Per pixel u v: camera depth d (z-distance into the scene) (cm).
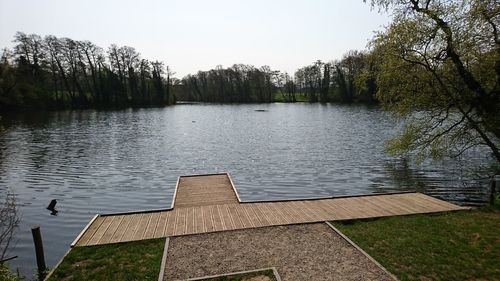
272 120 4950
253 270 629
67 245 1009
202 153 2478
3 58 4644
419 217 928
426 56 1220
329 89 9212
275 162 2144
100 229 858
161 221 915
